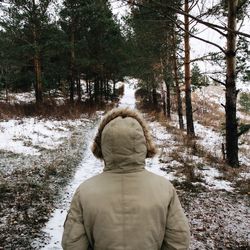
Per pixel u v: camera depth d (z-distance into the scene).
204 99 49.06
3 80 31.98
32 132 16.30
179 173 10.23
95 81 35.59
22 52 24.45
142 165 2.13
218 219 6.83
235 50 10.73
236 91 11.19
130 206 2.01
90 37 31.48
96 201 2.03
